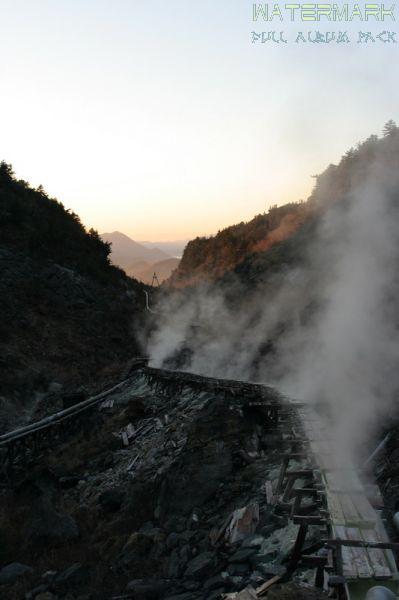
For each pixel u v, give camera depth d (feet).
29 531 51.11
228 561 33.37
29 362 140.67
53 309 175.94
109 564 41.93
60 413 88.63
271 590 22.99
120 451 71.31
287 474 35.37
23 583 42.29
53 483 67.67
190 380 80.64
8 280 175.73
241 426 52.95
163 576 36.94
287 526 33.86
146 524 47.14
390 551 23.02
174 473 49.62
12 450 77.41
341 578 20.76
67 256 219.61
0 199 220.84
